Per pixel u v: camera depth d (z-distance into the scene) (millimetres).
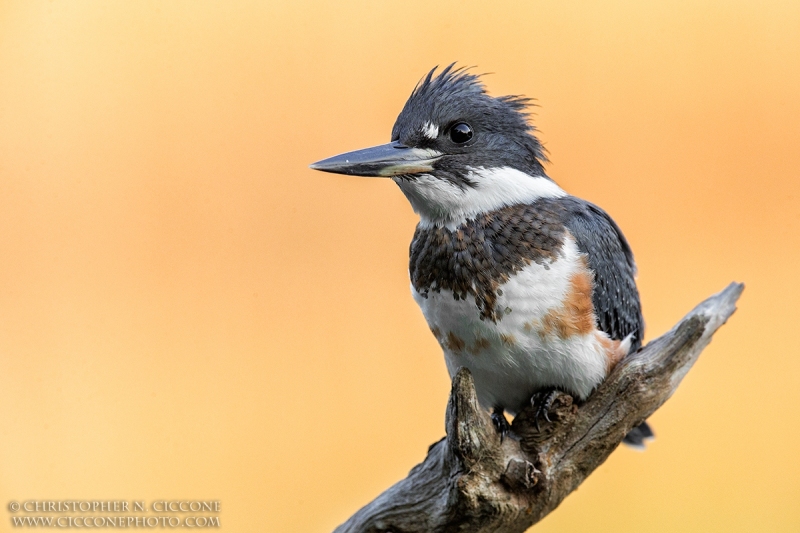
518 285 5270
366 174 5297
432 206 5293
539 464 5266
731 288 5273
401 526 5266
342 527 5277
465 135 5297
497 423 5281
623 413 5270
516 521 5262
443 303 5281
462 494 5250
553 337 5266
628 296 5309
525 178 5301
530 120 5324
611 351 5277
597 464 5277
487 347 5277
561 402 5270
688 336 5266
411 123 5305
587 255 5281
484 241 5281
